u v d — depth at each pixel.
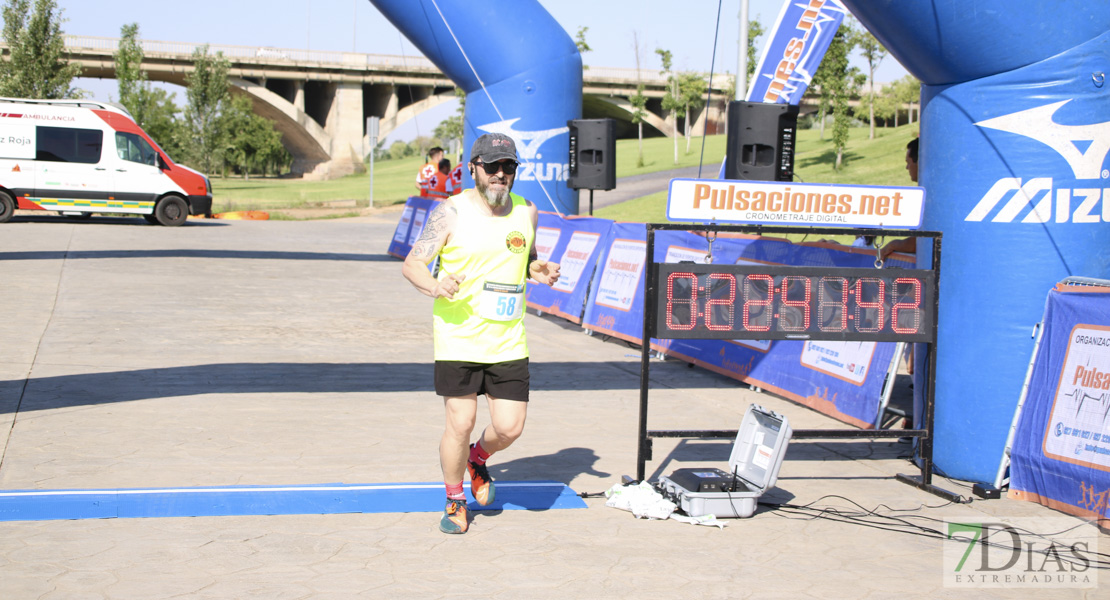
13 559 3.72
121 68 51.44
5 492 4.38
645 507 4.55
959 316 5.23
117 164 21.44
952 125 5.18
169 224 22.17
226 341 8.84
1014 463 5.05
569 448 5.80
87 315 9.84
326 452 5.42
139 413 6.14
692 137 73.44
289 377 7.47
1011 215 5.00
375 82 76.06
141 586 3.49
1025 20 4.80
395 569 3.76
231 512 4.37
